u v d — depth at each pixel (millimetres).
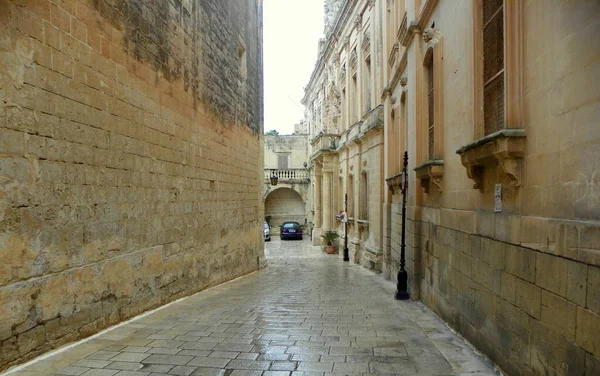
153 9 6746
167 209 7180
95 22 5148
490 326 4051
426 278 7125
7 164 3799
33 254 4078
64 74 4562
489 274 4094
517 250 3469
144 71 6414
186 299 7652
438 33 6414
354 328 5391
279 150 41531
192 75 8492
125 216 5781
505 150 3404
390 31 13891
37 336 4102
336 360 4031
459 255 5141
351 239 20281
